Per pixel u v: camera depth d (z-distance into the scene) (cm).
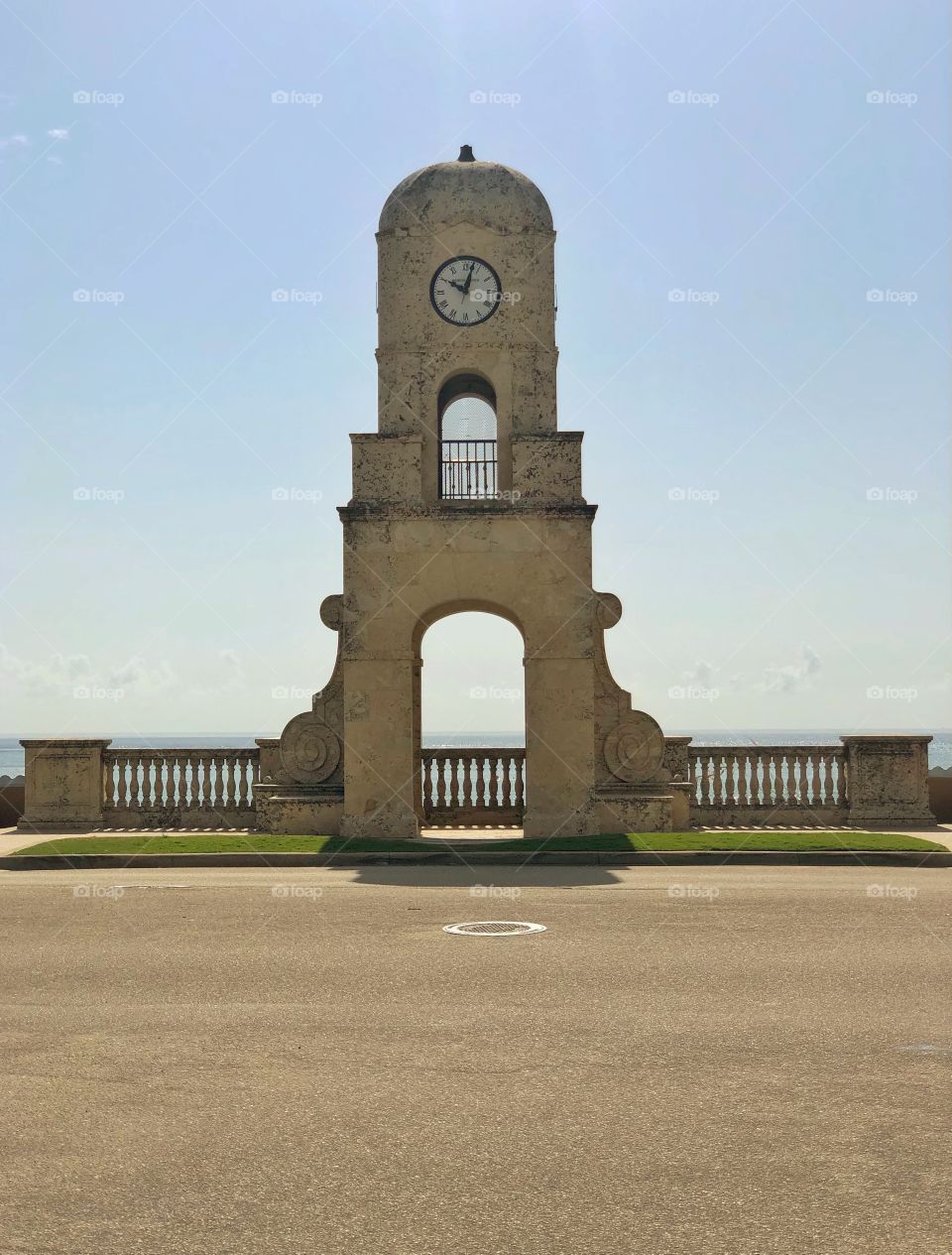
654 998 1100
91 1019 1032
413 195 2727
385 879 2036
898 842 2408
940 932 1441
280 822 2711
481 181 2731
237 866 2292
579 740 2623
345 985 1156
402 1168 707
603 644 2856
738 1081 859
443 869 2217
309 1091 843
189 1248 607
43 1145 745
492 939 1402
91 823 2852
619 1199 662
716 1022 1016
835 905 1672
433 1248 607
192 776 2900
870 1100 817
